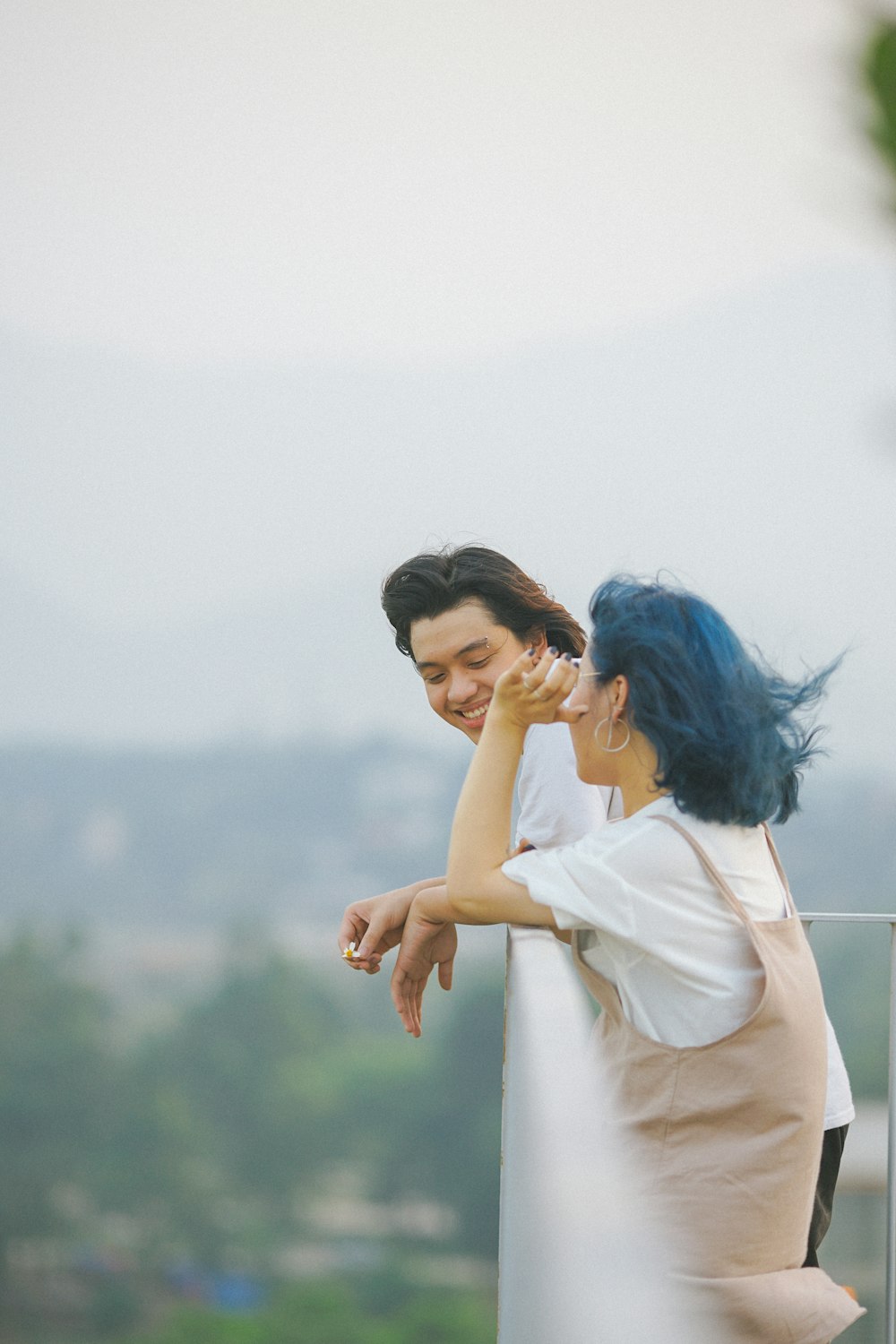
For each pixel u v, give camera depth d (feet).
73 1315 155.84
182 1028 174.09
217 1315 156.35
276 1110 165.78
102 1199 163.43
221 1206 162.20
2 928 219.82
